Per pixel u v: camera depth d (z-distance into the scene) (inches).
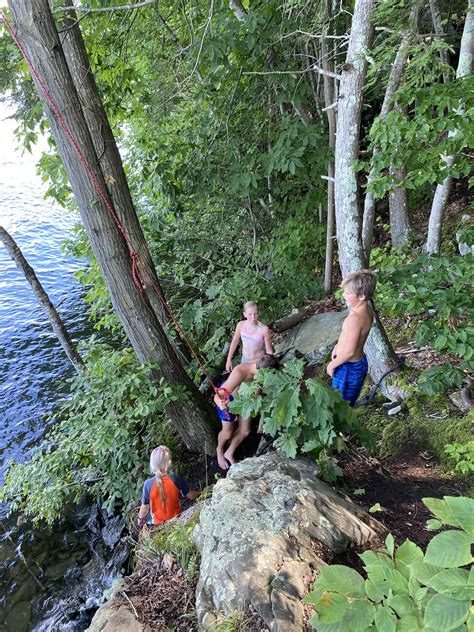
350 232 170.1
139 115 300.5
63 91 145.7
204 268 359.9
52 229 637.9
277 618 76.7
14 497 232.8
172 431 220.2
